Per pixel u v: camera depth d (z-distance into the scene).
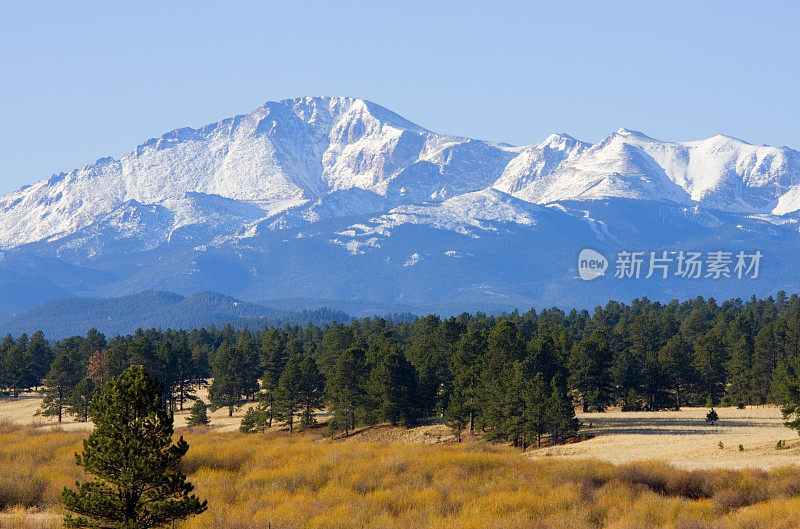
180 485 83.62
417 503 106.75
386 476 123.88
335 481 121.00
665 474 124.12
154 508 81.00
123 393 82.38
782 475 121.88
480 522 95.94
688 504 108.12
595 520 101.06
